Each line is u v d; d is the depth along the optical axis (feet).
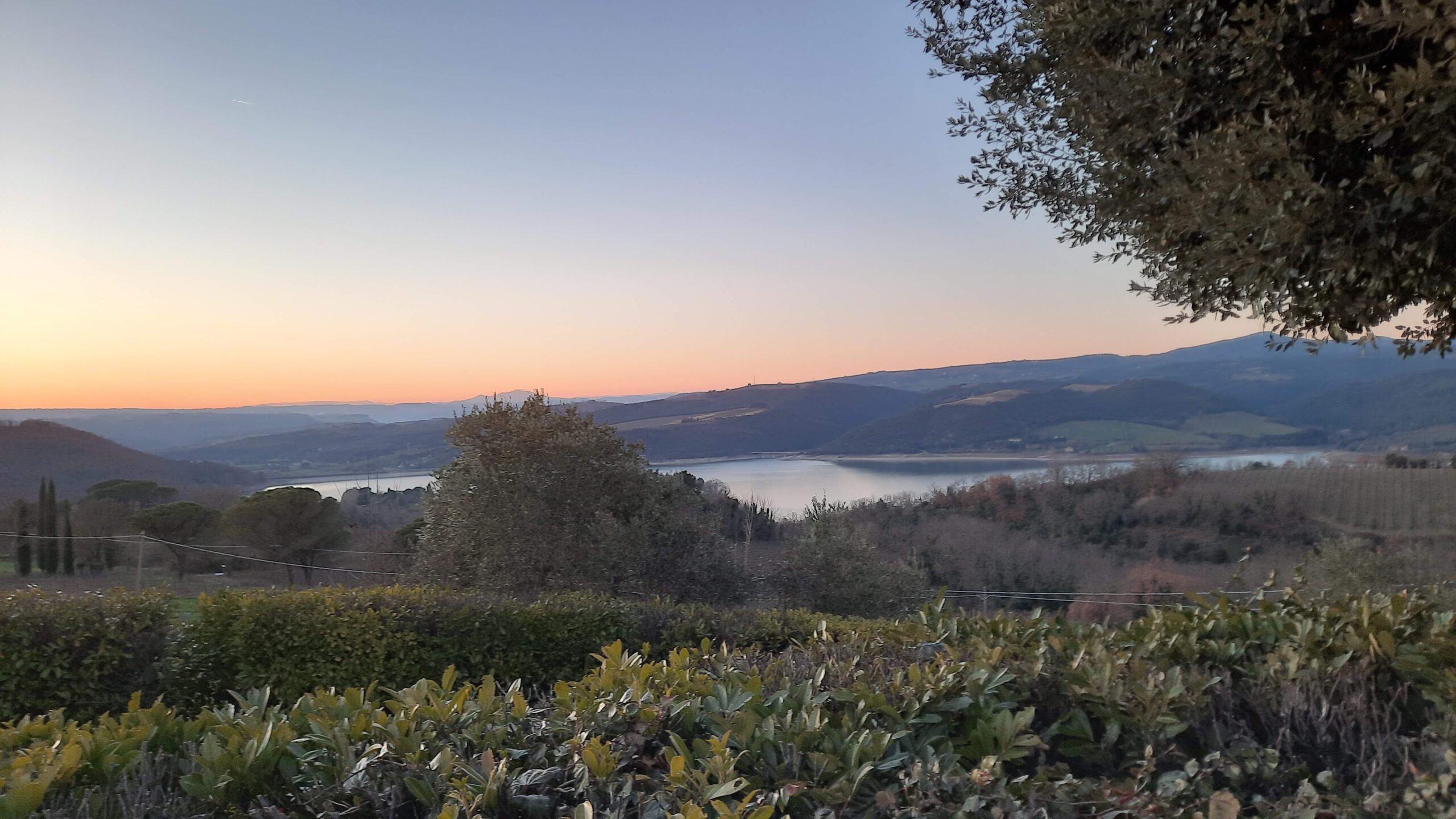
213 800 8.25
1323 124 11.19
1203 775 8.91
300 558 84.48
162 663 24.00
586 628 26.73
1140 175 14.24
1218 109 12.79
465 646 26.07
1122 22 13.73
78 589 68.03
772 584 50.08
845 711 9.68
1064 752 9.97
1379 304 11.89
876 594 49.44
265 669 24.59
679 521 47.06
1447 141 9.61
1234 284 13.14
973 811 7.52
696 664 12.91
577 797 8.16
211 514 87.81
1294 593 15.17
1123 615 67.46
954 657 11.72
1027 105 17.28
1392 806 8.19
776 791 8.18
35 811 7.68
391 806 8.04
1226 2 12.58
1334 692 10.75
